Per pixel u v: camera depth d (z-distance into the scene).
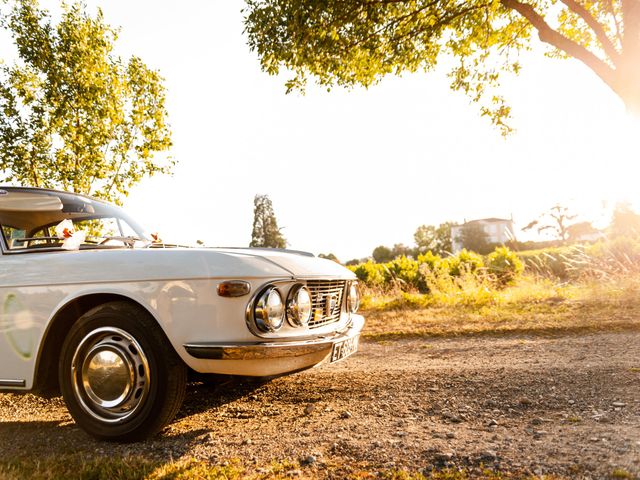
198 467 2.55
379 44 10.79
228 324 2.87
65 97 10.73
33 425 3.56
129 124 11.64
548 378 4.11
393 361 5.33
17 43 10.48
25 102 10.69
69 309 3.19
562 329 6.39
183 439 3.08
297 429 3.20
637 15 8.99
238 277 2.92
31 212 3.76
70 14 10.91
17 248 3.48
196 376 3.29
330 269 3.67
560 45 9.75
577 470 2.28
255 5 9.78
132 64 11.73
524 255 15.05
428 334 6.85
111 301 3.19
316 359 3.21
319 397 3.98
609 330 6.20
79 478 2.47
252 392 4.23
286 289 3.12
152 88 11.80
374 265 15.02
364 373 4.74
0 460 2.80
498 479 2.24
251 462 2.65
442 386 4.09
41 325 3.15
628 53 9.13
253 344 2.87
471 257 13.60
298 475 2.43
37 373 3.21
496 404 3.53
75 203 4.12
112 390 2.99
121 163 11.62
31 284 3.21
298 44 9.62
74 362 3.07
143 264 3.02
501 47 12.32
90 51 10.94
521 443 2.71
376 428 3.13
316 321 3.43
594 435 2.75
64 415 3.83
